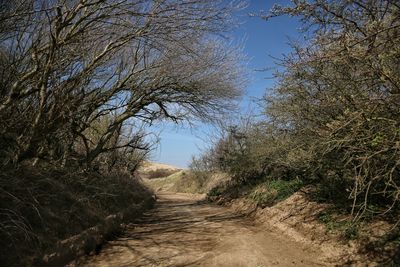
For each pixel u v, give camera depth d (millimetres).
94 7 9047
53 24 8773
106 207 12195
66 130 11234
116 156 17734
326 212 10164
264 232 11430
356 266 7414
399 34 5500
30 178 8711
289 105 9742
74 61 9445
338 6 6230
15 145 8805
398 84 5730
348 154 6980
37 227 7504
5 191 6914
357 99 6406
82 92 10406
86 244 8609
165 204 24891
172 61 13695
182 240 10375
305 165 10312
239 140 21656
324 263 7934
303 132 9875
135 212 15375
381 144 5961
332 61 6488
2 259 6082
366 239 7879
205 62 14617
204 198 28438
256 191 17266
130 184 19594
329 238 8852
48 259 6906
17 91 8141
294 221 10961
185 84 15023
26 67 8828
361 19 6363
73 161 12586
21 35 8195
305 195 12320
